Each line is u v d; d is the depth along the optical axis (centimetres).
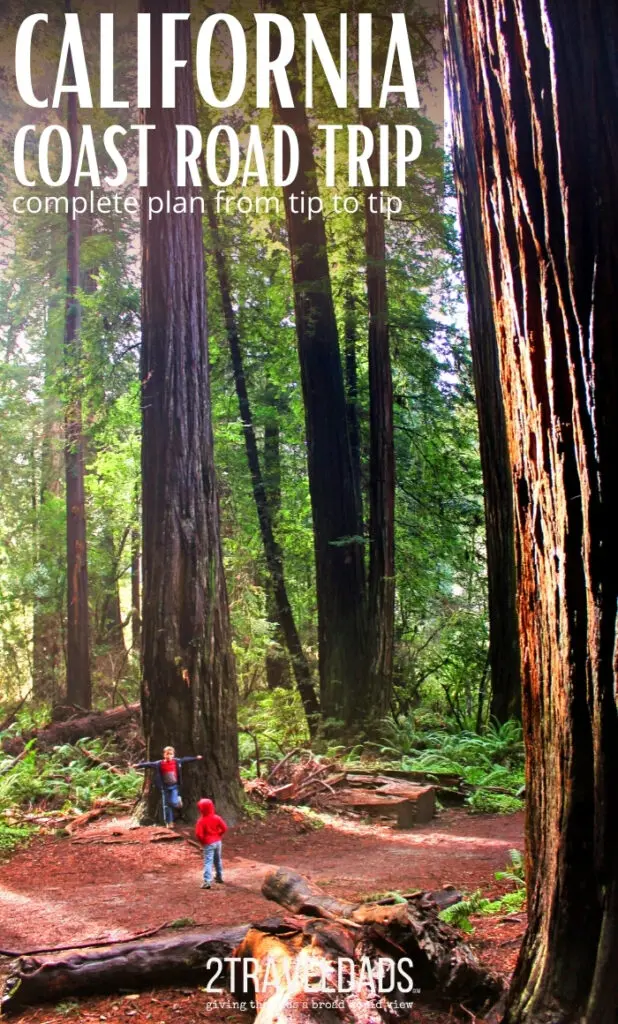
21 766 1391
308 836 1077
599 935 289
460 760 1559
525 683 330
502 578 1789
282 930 482
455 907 588
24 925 700
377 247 1936
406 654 2328
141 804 1143
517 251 305
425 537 2280
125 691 2717
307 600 2536
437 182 1952
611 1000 283
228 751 1166
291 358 2292
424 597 2344
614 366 263
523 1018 303
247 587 2408
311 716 1894
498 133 309
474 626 2259
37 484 3022
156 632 1161
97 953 519
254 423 2467
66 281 2531
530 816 329
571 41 265
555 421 290
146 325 1228
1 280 3112
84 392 2045
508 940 544
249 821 1131
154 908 741
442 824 1174
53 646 2708
